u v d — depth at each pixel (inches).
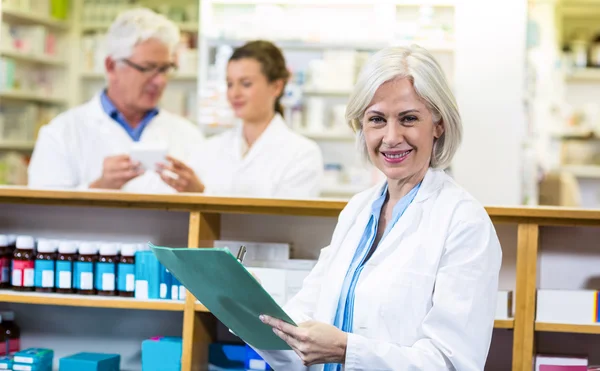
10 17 258.8
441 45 214.1
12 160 257.4
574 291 95.0
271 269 99.6
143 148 135.4
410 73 71.6
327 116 235.1
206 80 223.1
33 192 104.1
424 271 72.2
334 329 69.9
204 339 105.8
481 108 184.9
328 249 84.8
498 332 104.0
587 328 93.3
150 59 164.1
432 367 68.7
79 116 167.0
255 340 76.6
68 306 114.4
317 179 159.8
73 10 275.0
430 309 71.9
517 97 183.9
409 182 76.9
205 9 224.5
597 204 277.9
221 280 66.6
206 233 104.9
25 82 261.4
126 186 164.2
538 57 280.7
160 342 102.0
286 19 228.2
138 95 165.9
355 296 73.8
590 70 277.1
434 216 74.1
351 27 225.9
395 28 221.1
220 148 163.3
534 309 94.5
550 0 281.6
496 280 72.4
